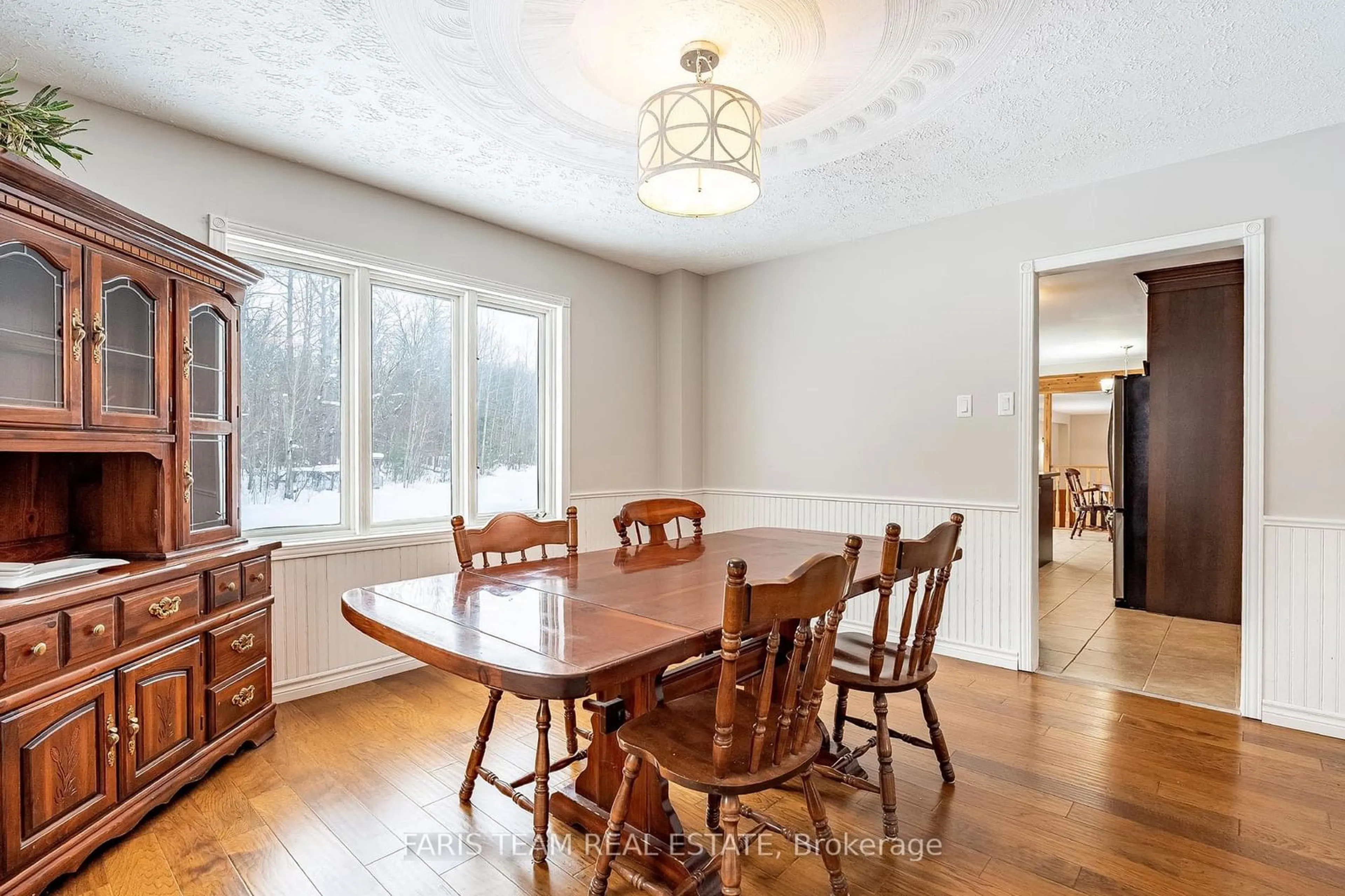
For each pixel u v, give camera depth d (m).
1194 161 2.71
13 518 1.88
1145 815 1.89
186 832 1.82
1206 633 3.87
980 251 3.30
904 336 3.58
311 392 2.94
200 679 2.06
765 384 4.22
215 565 2.13
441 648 1.26
